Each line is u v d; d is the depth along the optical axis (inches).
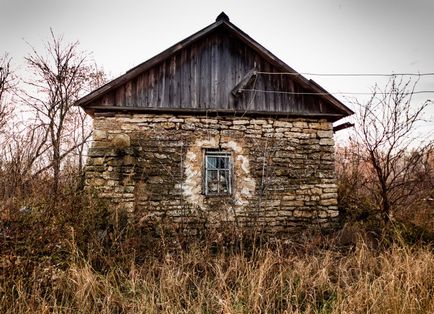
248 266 160.7
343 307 128.3
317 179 269.1
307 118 277.9
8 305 125.0
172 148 255.0
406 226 230.7
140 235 196.4
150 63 256.8
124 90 256.2
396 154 246.2
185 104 263.6
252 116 270.4
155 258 170.9
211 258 174.7
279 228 256.5
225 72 274.8
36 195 209.2
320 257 188.1
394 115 237.6
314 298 138.8
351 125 273.6
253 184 260.2
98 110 253.4
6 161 210.2
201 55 273.9
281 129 271.9
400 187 261.6
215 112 264.5
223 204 252.1
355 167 307.3
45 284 138.3
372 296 130.0
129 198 237.9
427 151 244.5
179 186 250.5
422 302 132.8
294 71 274.4
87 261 152.1
